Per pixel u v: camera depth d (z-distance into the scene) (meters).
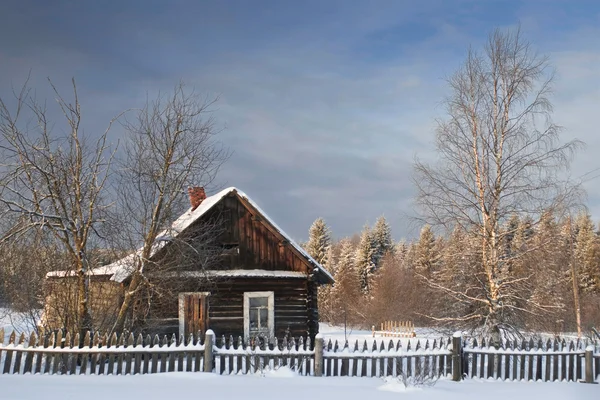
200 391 11.91
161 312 19.44
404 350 14.75
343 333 49.25
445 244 23.84
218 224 21.48
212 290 21.88
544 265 21.94
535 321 21.78
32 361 13.55
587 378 15.13
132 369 13.76
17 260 17.27
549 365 15.32
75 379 12.76
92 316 17.44
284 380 13.61
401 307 58.69
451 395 12.67
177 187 17.69
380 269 69.06
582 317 49.44
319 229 79.19
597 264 61.84
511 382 14.91
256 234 22.66
